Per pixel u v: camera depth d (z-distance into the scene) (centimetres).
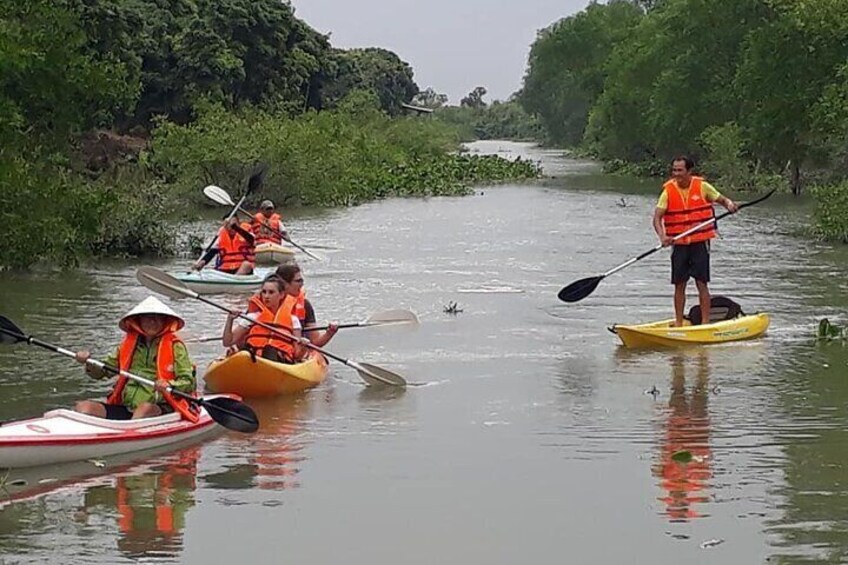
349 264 2070
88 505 760
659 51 5644
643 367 1181
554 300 1636
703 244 1310
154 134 3638
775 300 1627
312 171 3581
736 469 837
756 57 3794
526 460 862
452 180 4816
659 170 5791
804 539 696
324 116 4906
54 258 1908
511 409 1014
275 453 880
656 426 955
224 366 1040
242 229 1830
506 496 781
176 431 898
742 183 4341
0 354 1222
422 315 1507
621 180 5375
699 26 5019
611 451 885
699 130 5138
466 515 745
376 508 757
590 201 3884
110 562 665
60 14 1922
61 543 694
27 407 1012
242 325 1122
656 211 1320
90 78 1920
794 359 1213
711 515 742
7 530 714
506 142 13888
